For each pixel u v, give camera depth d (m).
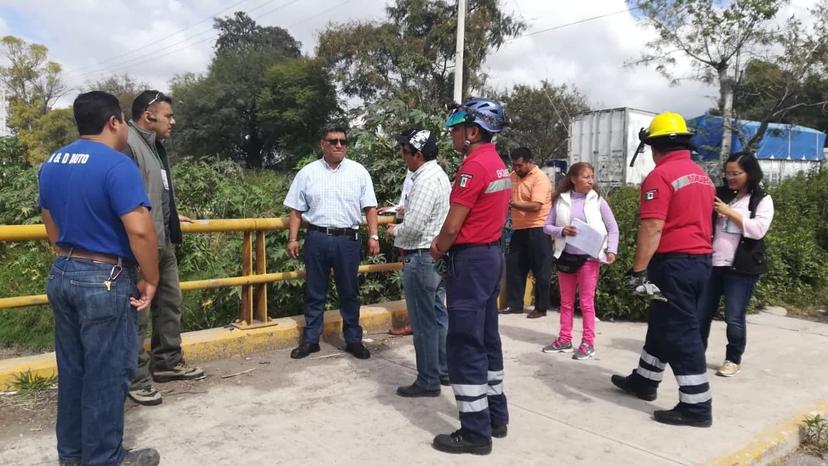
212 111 46.53
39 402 3.80
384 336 5.59
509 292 6.64
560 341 5.20
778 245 7.46
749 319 6.61
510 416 3.79
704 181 3.67
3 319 5.61
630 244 6.39
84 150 2.74
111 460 2.86
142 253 2.74
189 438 3.38
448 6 32.09
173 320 4.20
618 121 18.86
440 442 3.28
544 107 30.11
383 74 36.47
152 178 3.73
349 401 3.97
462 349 3.21
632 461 3.19
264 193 7.09
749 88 19.00
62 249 2.76
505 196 3.26
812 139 22.91
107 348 2.76
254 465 3.08
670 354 3.68
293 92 41.28
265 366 4.66
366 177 4.96
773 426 3.66
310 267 4.85
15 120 51.06
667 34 17.69
